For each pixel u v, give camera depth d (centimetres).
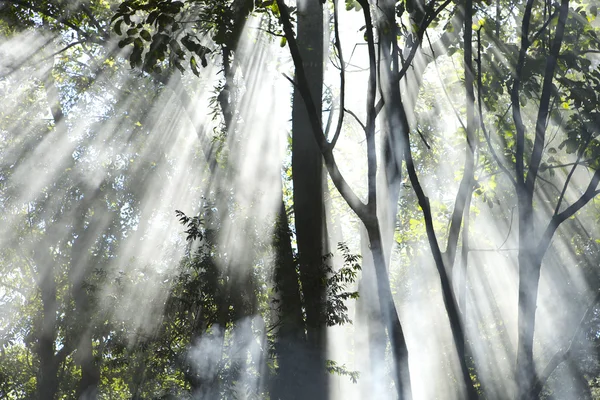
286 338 1452
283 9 877
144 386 1988
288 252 1587
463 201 909
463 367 814
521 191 837
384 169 1302
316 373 1429
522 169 845
